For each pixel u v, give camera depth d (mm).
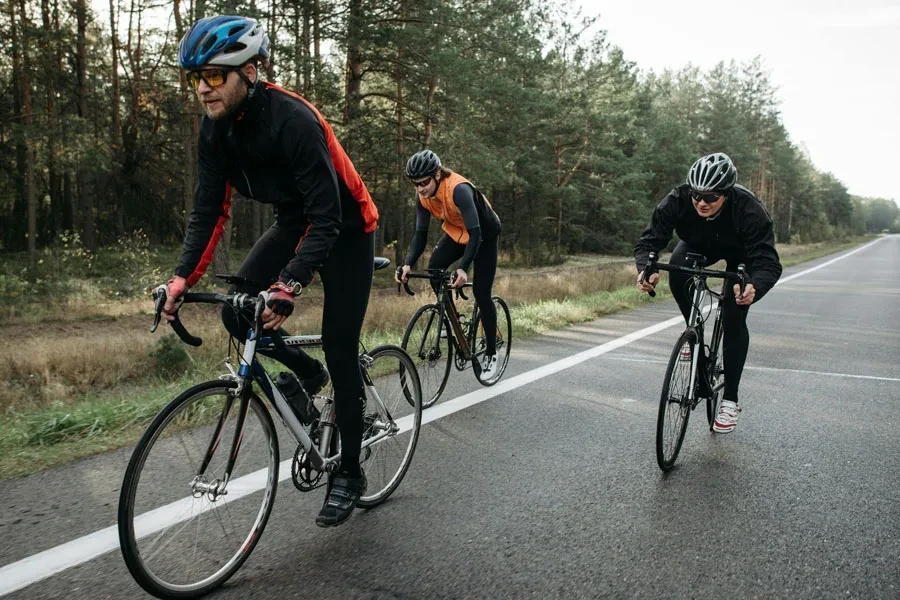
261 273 2592
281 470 3340
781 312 10617
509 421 4273
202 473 2320
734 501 3064
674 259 3963
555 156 32062
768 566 2457
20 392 6469
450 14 18672
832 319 9797
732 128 52156
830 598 2248
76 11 23422
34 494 2973
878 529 2781
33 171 19844
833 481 3334
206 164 2500
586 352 6688
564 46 30250
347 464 2762
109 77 27484
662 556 2525
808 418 4492
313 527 2758
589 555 2527
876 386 5461
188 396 2230
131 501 2070
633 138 37281
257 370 2469
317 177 2314
